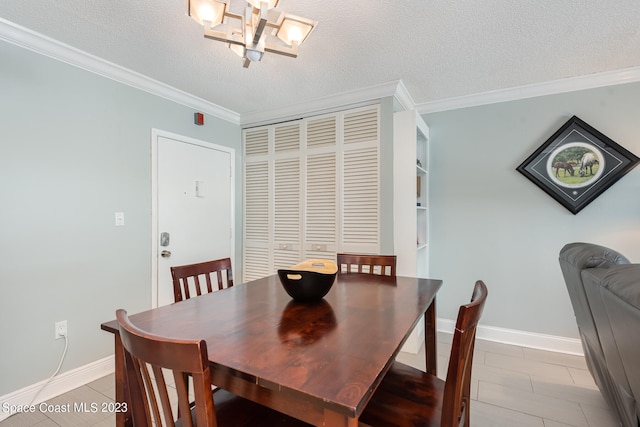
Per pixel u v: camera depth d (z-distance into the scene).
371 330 0.98
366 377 0.70
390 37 1.91
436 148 3.03
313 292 1.29
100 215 2.24
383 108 2.67
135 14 1.70
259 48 1.48
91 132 2.19
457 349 0.83
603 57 2.16
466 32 1.86
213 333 0.96
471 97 2.85
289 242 3.20
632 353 0.98
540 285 2.63
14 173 1.83
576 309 1.72
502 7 1.63
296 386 0.66
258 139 3.43
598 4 1.61
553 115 2.59
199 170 3.01
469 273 2.89
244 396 0.81
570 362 2.36
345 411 0.60
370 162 2.74
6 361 1.78
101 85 2.25
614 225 2.40
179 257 2.80
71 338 2.06
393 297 1.38
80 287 2.12
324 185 2.99
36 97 1.92
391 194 2.62
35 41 1.89
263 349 0.84
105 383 2.12
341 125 2.90
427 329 1.58
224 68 2.32
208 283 1.69
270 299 1.36
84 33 1.88
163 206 2.67
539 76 2.45
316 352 0.82
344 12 1.67
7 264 1.79
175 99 2.77
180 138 2.82
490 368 2.27
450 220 2.97
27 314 1.87
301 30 1.48
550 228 2.60
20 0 1.57
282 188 3.26
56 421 1.72
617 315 1.04
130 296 2.41
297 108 3.09
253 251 3.45
